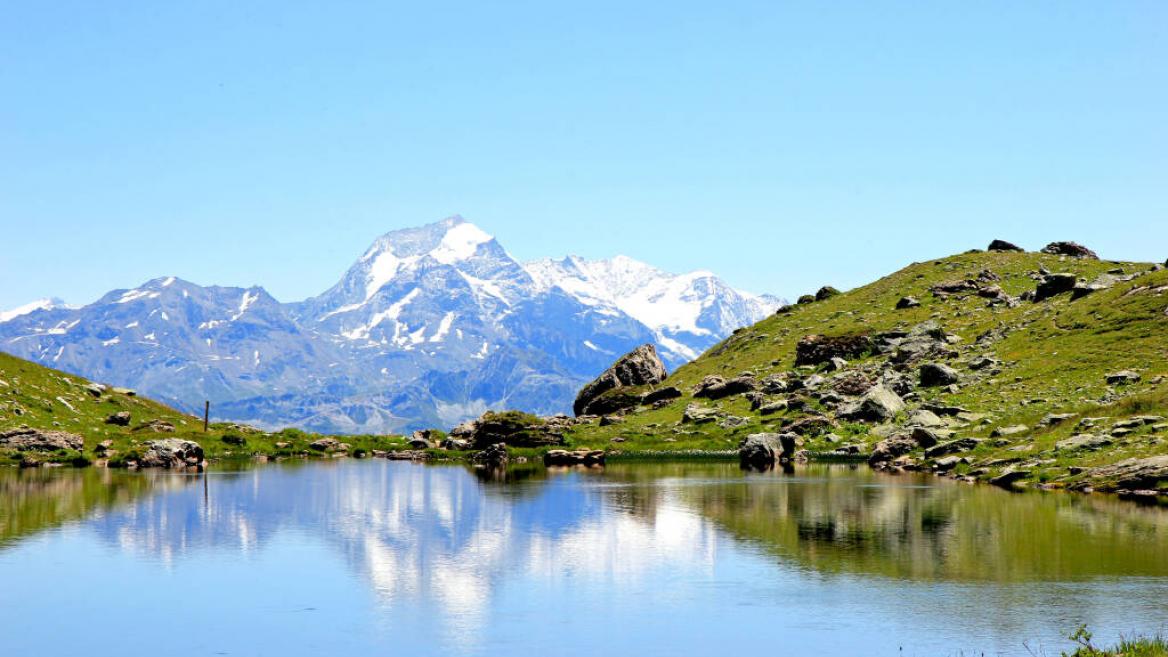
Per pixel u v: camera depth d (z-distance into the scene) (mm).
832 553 49281
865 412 128250
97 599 41344
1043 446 84625
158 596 41812
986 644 33250
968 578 42719
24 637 35906
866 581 42750
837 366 153000
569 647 34156
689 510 67000
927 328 151875
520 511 67625
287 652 34000
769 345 179000
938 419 110250
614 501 73188
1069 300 148000
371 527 60281
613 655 33125
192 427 141875
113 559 49781
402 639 35344
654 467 110438
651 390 167625
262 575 45969
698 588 42312
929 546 50250
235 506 70562
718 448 130375
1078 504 63938
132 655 33812
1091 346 122375
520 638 35312
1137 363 111375
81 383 143125
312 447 141000
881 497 72188
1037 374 119438
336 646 34656
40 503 71500
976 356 136625
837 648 33375
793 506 67750
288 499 75312
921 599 39312
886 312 178500
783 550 50500
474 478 95688
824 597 40125
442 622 37562
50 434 113875
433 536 56656
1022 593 39844
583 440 141375
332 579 45031
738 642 34312
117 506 70125
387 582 44312
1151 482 67812
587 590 42344
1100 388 105812
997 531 53938
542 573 45906
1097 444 78688
